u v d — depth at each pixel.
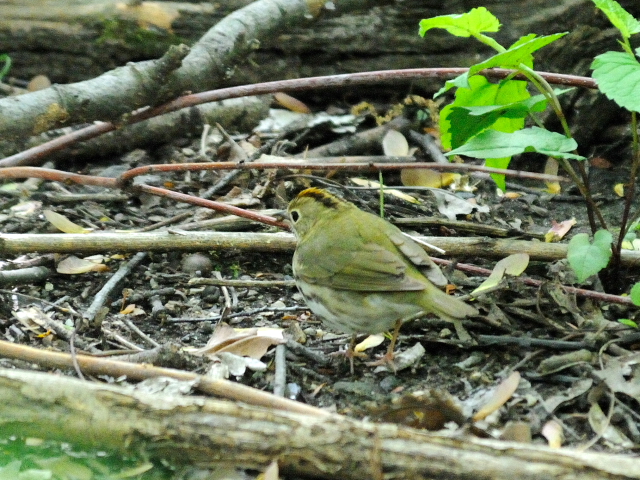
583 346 9.34
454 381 9.12
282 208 12.80
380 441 6.68
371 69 15.34
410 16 14.89
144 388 7.91
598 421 8.26
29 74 15.68
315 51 15.26
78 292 10.88
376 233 9.24
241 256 11.80
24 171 11.80
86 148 14.13
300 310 10.55
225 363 9.12
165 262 11.52
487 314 10.03
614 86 8.80
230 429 6.84
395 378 9.22
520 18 14.60
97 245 10.71
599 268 9.04
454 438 6.65
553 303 10.12
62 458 7.17
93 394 6.99
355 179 13.77
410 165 11.41
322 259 9.12
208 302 10.78
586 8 14.30
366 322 9.02
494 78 10.91
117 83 12.06
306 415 6.97
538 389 8.84
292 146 14.43
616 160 14.50
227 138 14.12
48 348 9.41
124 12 15.16
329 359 9.47
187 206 12.95
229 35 13.18
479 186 13.78
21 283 10.80
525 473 6.41
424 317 10.09
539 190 13.75
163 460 7.05
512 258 10.20
